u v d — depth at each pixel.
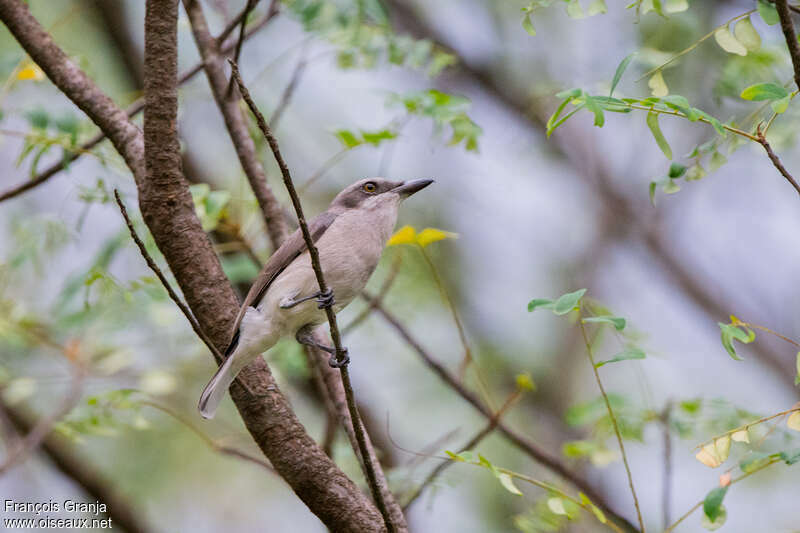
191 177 13.23
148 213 7.38
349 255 8.32
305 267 8.10
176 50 7.31
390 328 14.47
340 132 10.00
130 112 9.91
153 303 11.25
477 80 15.99
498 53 16.02
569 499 7.41
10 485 13.45
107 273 9.64
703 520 6.59
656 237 17.67
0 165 13.55
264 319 7.90
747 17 6.70
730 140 7.31
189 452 14.33
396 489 9.46
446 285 16.41
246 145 9.67
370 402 14.58
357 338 14.37
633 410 9.91
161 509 14.41
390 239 8.94
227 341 7.41
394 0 15.86
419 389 15.02
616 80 6.29
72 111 9.17
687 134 15.86
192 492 14.66
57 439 12.45
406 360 15.11
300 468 7.07
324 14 10.29
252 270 11.32
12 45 11.62
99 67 14.23
